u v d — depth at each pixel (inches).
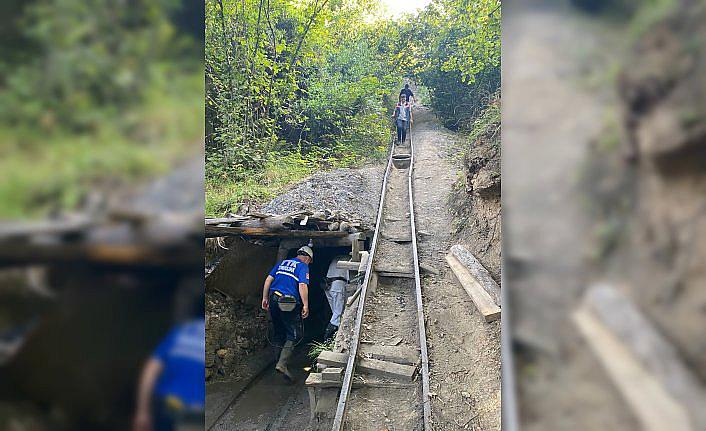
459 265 261.7
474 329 205.3
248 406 242.2
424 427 151.1
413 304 240.7
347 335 212.5
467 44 478.0
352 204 382.9
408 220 364.5
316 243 289.7
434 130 703.1
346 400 165.5
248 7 434.0
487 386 165.6
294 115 554.6
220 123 428.5
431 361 189.2
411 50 805.9
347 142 597.0
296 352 301.1
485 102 539.8
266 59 460.8
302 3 504.7
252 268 297.4
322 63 613.0
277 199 375.6
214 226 243.3
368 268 257.8
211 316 268.5
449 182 445.1
